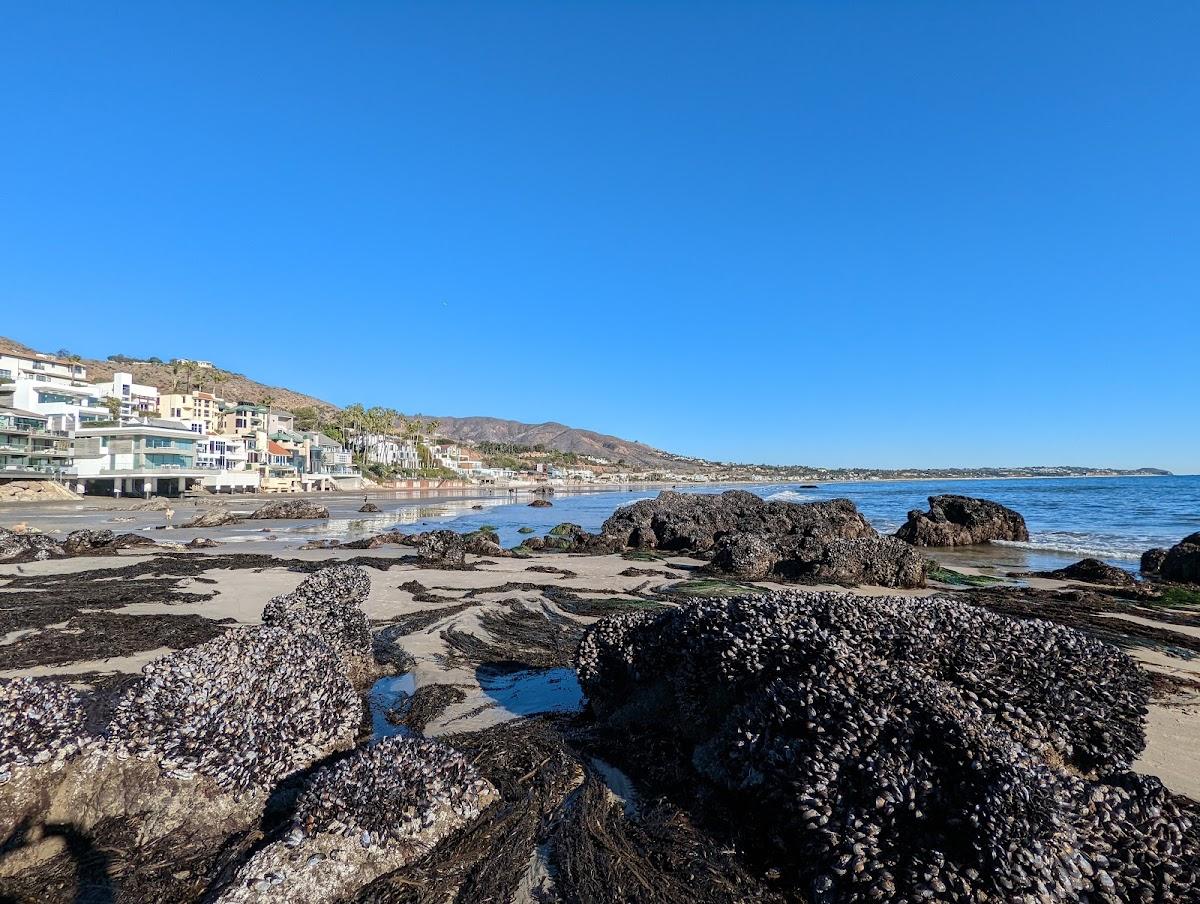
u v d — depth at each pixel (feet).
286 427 402.31
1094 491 311.27
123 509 178.50
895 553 69.67
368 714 28.71
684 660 24.47
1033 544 112.06
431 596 55.67
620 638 28.04
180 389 408.46
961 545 112.47
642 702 25.89
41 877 16.97
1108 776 17.70
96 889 16.62
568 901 15.98
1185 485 371.35
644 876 16.87
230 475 271.08
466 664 36.55
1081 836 15.02
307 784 18.84
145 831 18.53
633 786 21.65
